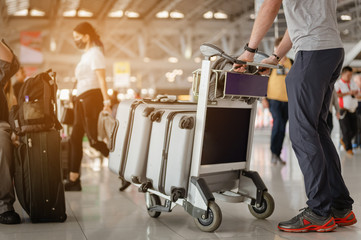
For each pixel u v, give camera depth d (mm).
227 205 3377
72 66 36312
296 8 2611
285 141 11352
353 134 7598
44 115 2852
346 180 4590
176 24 29375
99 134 4242
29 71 24219
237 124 2883
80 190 4133
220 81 2611
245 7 25859
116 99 8461
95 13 27312
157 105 2943
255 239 2471
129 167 2928
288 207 3299
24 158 2859
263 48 23547
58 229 2707
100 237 2523
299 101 2596
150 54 38344
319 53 2557
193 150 2662
